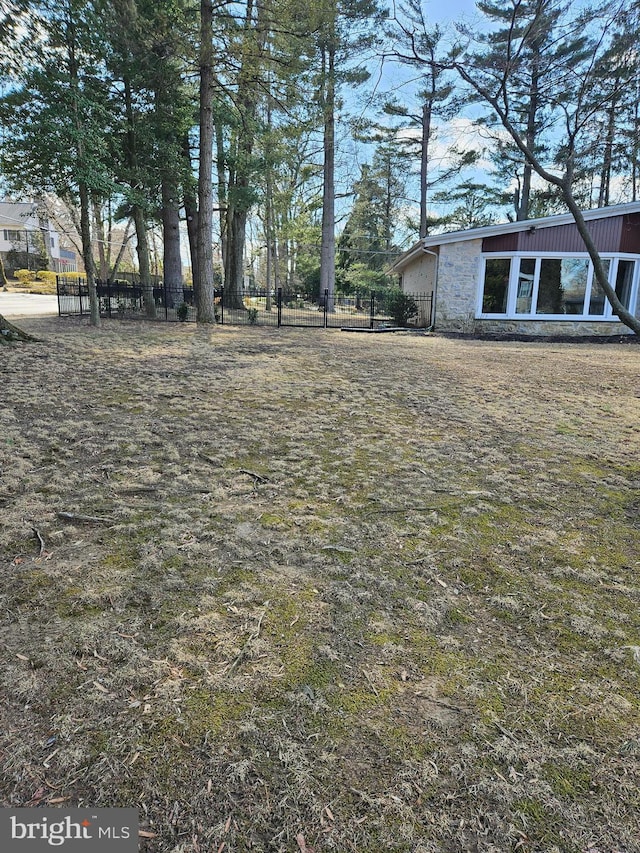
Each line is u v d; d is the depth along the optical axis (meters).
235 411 4.57
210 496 2.83
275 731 1.36
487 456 3.64
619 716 1.44
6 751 1.27
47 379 5.36
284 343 9.71
